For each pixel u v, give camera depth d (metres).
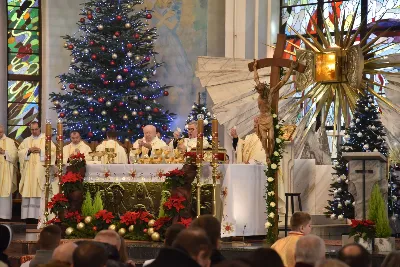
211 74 28.45
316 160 25.31
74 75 29.94
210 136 28.61
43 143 26.03
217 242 10.31
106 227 19.34
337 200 21.20
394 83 26.47
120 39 29.69
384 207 17.58
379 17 28.62
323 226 21.41
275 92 18.33
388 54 27.53
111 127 29.17
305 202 22.80
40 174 25.88
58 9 32.75
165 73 31.92
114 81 29.62
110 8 29.94
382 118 25.72
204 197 19.11
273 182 18.22
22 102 32.41
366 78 26.56
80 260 8.40
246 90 27.98
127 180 19.66
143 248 17.84
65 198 19.47
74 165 19.73
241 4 29.69
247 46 29.66
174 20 32.00
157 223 18.59
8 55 32.47
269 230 18.12
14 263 18.52
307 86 26.41
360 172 18.03
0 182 25.89
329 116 27.78
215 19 31.56
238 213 19.14
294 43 30.20
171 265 8.11
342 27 26.75
